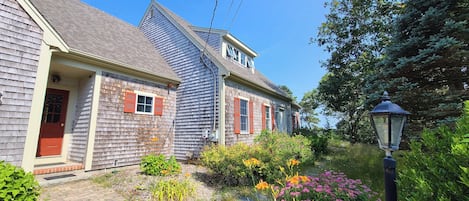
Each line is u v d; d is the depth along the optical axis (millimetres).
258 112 10039
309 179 2984
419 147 2240
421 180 1676
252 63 12352
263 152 5316
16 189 2580
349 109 13055
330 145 12844
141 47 8805
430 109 5246
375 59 11109
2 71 4160
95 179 5074
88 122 5879
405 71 5887
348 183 3059
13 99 4254
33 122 4457
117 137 6391
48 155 5836
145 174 5555
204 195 4297
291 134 13656
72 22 6727
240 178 5012
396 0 10406
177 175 5594
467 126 1758
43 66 4648
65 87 6344
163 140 7801
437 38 5129
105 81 6258
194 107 7973
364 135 12805
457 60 5109
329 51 13211
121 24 9453
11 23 4320
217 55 8844
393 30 6465
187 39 8711
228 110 7734
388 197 2031
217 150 5777
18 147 4270
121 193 4223
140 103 7238
